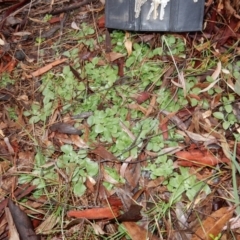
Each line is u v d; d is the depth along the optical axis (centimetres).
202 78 68
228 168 61
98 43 74
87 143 65
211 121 65
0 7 83
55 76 72
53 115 68
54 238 60
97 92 69
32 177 64
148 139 64
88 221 60
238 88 66
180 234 58
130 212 58
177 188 60
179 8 69
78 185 62
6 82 74
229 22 72
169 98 67
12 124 69
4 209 62
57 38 77
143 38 72
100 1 79
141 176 62
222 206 60
